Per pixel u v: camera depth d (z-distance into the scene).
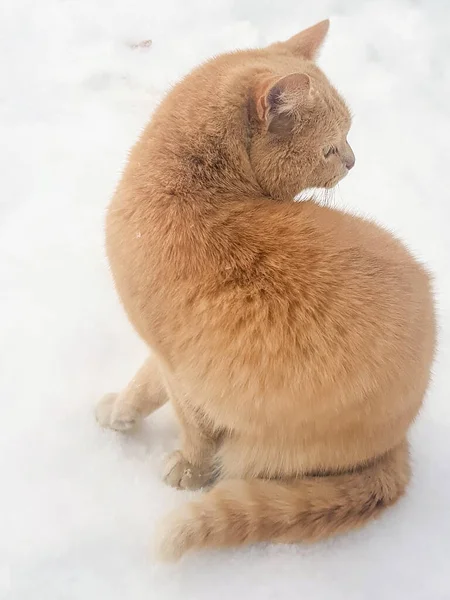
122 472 0.67
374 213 0.92
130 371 0.75
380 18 1.17
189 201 0.58
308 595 0.61
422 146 1.01
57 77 1.04
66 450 0.68
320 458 0.61
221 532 0.60
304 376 0.56
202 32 1.12
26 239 0.85
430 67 1.10
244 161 0.61
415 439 0.72
